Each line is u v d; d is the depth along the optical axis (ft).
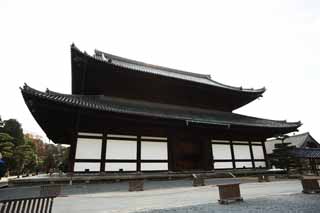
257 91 67.36
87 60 46.75
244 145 61.41
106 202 25.03
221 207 21.94
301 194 30.53
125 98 58.90
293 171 63.98
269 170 60.18
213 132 57.93
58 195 29.71
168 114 50.65
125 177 41.68
